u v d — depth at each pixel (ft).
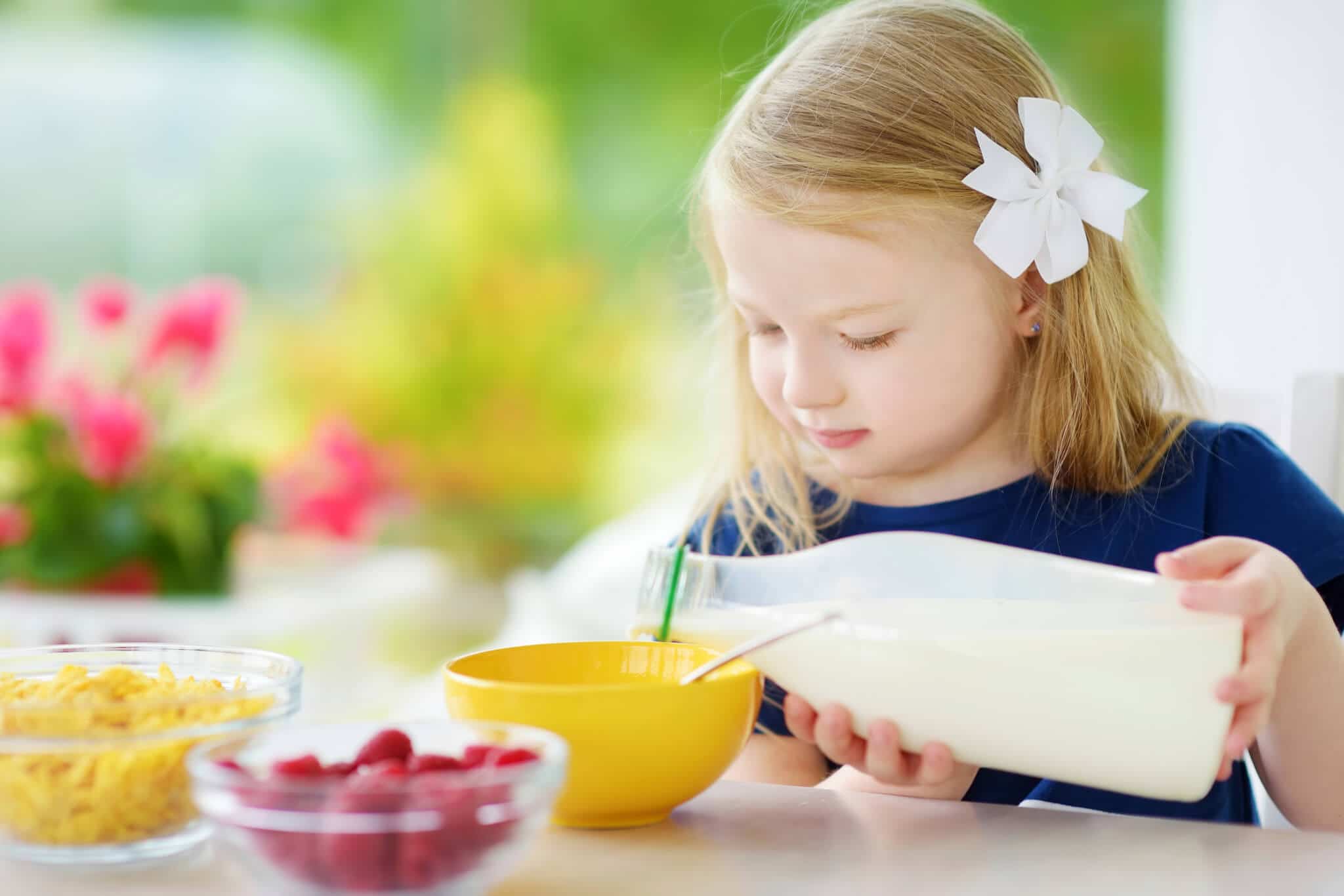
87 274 17.53
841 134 3.34
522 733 2.12
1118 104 16.06
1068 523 3.92
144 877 2.16
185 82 17.49
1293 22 6.34
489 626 16.96
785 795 2.70
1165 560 2.68
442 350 17.43
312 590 8.27
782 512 4.28
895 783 2.58
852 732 2.59
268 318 17.49
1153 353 4.18
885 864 2.22
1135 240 4.11
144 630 7.41
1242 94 6.99
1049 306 3.68
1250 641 2.48
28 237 17.46
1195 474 3.95
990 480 4.02
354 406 17.34
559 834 2.41
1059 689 2.35
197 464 7.85
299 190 17.58
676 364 17.29
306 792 1.79
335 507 8.89
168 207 17.57
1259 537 3.84
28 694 2.42
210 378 8.12
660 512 8.64
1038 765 2.44
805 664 2.56
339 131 17.58
